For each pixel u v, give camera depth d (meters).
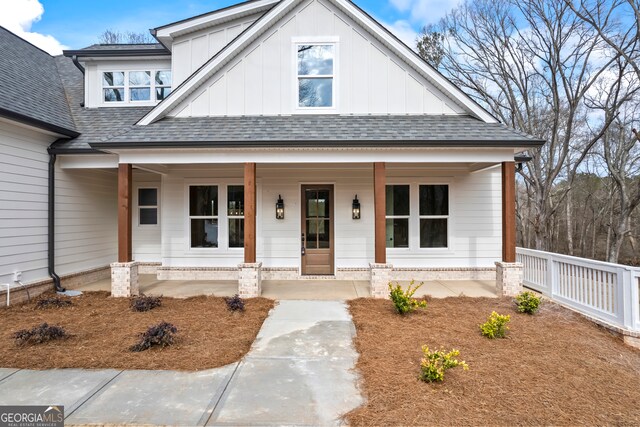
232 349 4.51
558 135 18.22
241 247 9.44
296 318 5.84
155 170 8.72
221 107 8.23
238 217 9.45
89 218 9.02
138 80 10.20
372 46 8.26
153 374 3.86
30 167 7.28
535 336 4.99
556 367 4.04
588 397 3.45
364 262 9.16
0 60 8.25
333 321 5.68
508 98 18.48
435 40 20.27
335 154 7.18
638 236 21.97
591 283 5.95
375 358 4.21
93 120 9.12
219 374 3.87
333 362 4.18
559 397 3.42
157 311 6.17
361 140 6.80
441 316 5.85
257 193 9.24
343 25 8.27
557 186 22.61
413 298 6.95
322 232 9.36
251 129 7.42
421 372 3.79
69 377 3.79
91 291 7.79
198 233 9.52
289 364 4.13
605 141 16.38
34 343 4.63
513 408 3.20
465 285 8.48
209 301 6.88
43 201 7.61
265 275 9.18
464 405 3.22
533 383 3.66
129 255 7.32
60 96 9.70
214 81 8.24
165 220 9.38
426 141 6.79
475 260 9.24
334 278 9.15
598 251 24.19
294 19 8.29
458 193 9.27
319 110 8.27
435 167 9.27
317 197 9.36
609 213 21.16
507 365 4.05
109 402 3.30
